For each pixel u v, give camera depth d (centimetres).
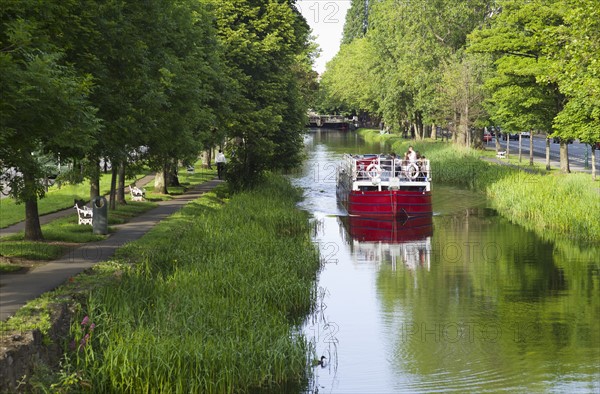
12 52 1695
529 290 2575
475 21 7988
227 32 4781
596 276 2773
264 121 4888
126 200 4025
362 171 4488
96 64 2227
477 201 5006
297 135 5366
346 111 18738
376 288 2630
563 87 3559
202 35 3841
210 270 2248
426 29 8219
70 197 4206
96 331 1614
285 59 5103
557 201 3981
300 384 1662
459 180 6088
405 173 4469
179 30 3278
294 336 1962
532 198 4284
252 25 4922
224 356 1586
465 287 2639
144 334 1602
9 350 1320
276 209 3966
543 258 3123
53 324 1534
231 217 3450
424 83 8031
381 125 15625
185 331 1670
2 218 3291
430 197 4325
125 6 2497
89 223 3034
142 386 1470
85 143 1880
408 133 12544
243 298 2044
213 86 4309
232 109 4800
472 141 8481
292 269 2588
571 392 1611
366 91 13150
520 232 3803
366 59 12938
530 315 2253
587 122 4106
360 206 4303
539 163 6444
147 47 2550
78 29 2092
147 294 1948
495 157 7169
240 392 1588
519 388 1631
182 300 1903
